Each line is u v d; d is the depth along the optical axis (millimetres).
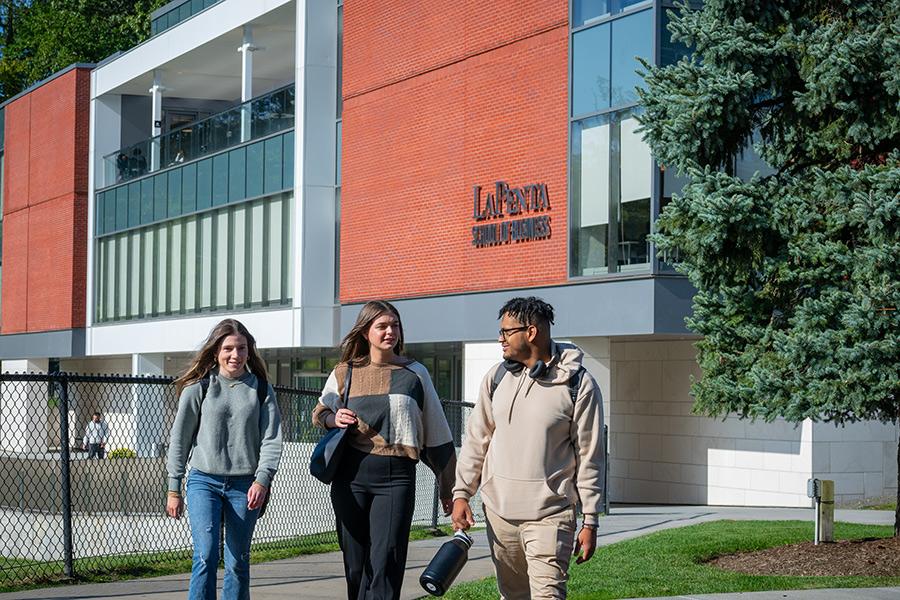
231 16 34000
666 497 24547
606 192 21797
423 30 26844
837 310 11789
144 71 39281
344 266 29547
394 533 7039
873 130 11953
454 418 21812
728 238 12328
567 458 6473
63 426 10633
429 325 26516
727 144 12945
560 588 6379
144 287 39625
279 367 38656
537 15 23594
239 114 33906
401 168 27531
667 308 20781
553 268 23047
